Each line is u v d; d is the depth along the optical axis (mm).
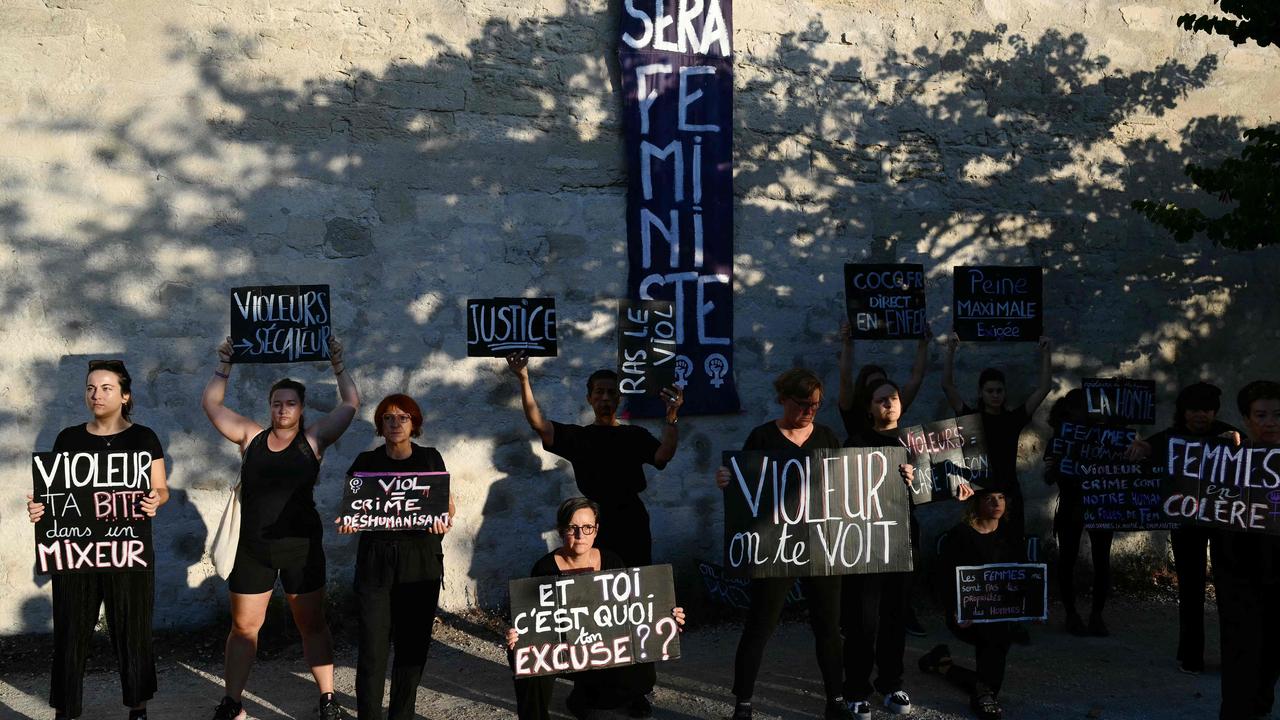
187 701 5648
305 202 6941
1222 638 5062
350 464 7008
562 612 4672
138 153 6672
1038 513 8461
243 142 6836
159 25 6695
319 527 5312
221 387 5457
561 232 7422
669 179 7613
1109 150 8672
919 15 8234
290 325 5719
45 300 6555
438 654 6480
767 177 7871
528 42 7352
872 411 5684
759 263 7852
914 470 5625
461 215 7230
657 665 6371
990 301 7391
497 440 7305
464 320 7234
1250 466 4941
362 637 4914
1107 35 8664
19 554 6535
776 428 5309
